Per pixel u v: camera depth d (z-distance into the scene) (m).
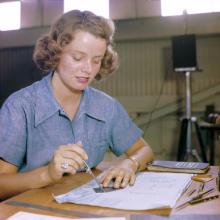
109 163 1.15
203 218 0.58
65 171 0.76
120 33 3.84
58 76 0.98
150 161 1.05
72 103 1.02
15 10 4.23
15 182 0.79
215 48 3.68
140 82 3.94
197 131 3.18
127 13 3.85
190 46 3.19
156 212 0.61
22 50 4.33
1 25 4.30
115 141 1.14
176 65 3.24
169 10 3.72
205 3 3.59
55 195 0.72
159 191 0.73
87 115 1.04
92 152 1.06
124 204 0.64
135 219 0.57
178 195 0.70
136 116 3.96
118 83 4.01
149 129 3.94
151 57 3.89
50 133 0.97
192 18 3.61
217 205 0.65
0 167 0.87
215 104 3.67
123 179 0.81
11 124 0.90
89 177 0.91
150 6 3.78
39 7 4.14
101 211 0.61
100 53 0.89
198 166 0.96
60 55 0.91
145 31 3.78
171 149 3.87
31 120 0.94
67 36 0.86
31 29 4.16
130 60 3.96
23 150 0.93
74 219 0.56
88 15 0.89
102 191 0.74
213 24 3.55
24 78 4.35
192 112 3.73
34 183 0.78
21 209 0.63
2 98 4.44
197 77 3.73
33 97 0.96
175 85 3.82
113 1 3.88
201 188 0.77
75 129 1.00
